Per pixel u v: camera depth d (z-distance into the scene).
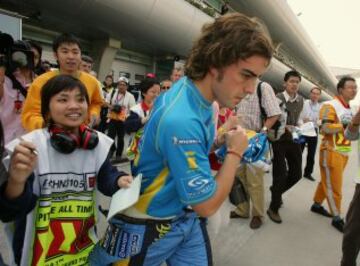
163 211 1.24
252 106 3.13
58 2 6.68
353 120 2.46
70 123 1.29
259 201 3.28
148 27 8.77
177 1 9.07
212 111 1.19
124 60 11.16
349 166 7.62
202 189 1.04
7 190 1.06
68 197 1.31
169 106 1.07
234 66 1.03
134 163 1.30
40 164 1.23
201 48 1.10
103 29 8.28
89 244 1.37
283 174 3.48
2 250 2.30
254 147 1.52
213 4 13.69
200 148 1.05
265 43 1.00
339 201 3.46
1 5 6.56
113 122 5.79
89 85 2.68
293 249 2.91
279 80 19.38
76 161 1.32
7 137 2.59
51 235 1.26
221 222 2.08
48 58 8.40
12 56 2.65
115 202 1.22
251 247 2.89
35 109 2.26
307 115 5.97
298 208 4.05
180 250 1.38
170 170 1.09
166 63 12.45
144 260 1.27
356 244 2.31
